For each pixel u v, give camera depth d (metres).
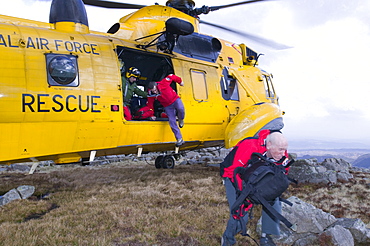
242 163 3.25
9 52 5.77
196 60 8.95
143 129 7.48
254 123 9.07
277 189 2.90
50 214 5.18
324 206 5.87
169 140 8.13
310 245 3.93
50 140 6.16
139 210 5.36
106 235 4.20
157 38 7.81
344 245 3.85
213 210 5.38
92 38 7.06
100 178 8.70
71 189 7.17
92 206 5.66
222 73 9.68
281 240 4.13
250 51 11.53
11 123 5.69
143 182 8.10
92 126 6.62
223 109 9.35
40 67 6.01
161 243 3.99
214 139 9.43
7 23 6.30
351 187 7.57
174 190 7.07
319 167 8.73
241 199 2.90
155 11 8.71
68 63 6.26
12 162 6.18
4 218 4.96
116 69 7.09
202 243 4.02
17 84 5.73
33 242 3.86
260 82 11.05
